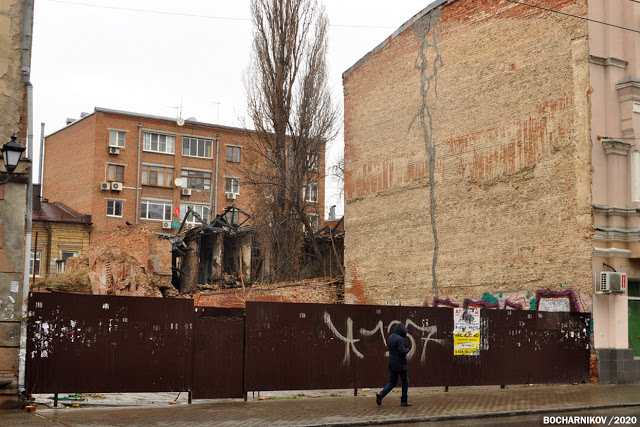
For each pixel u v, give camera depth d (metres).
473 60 24.08
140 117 57.50
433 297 24.91
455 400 15.34
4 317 13.06
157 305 14.24
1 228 13.20
